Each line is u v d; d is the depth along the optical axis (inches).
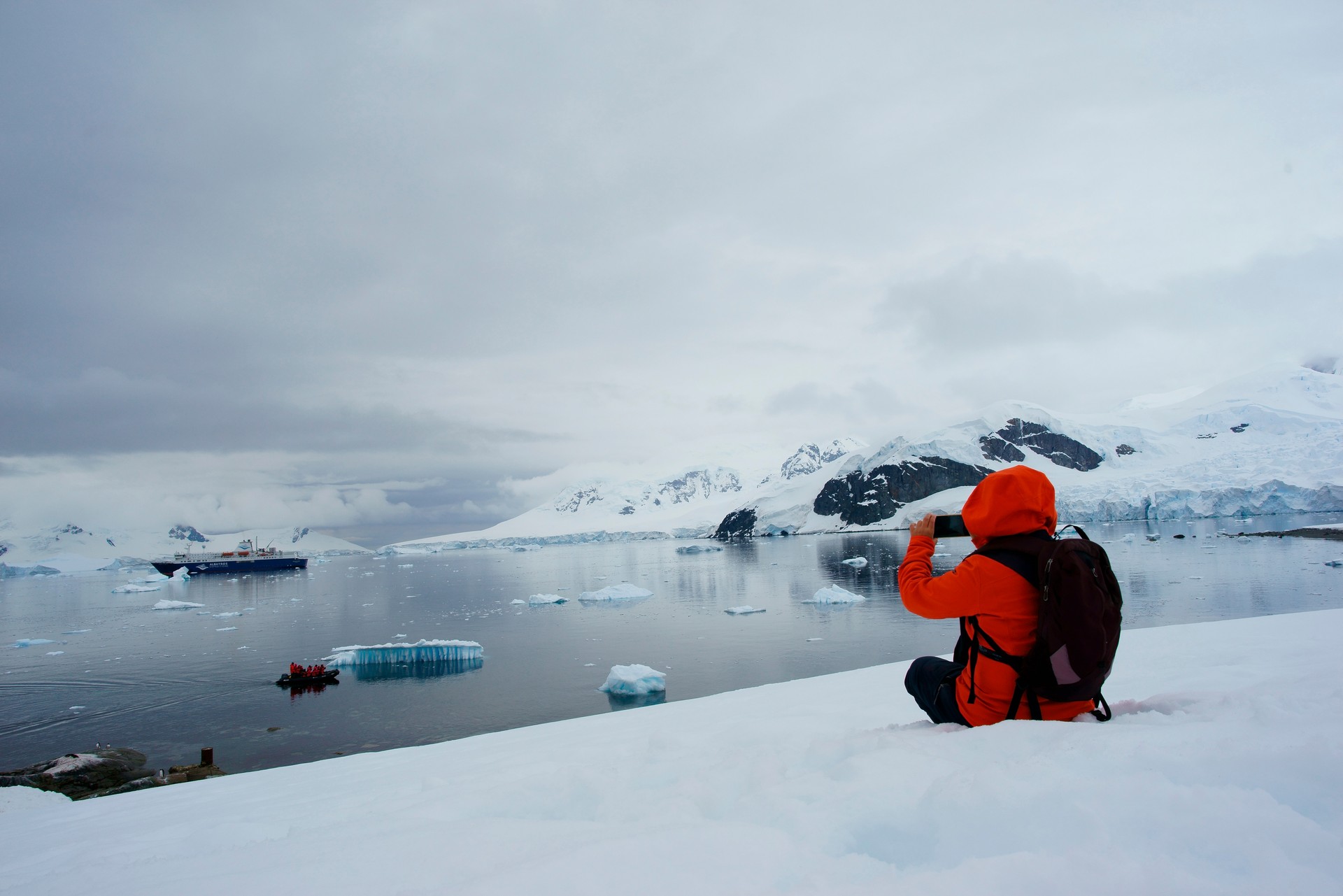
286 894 69.3
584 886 57.7
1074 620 93.7
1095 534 3348.9
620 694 890.1
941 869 59.3
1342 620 382.3
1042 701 98.8
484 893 57.9
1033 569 100.7
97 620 2105.1
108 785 604.7
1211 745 70.2
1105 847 54.0
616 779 113.0
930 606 108.0
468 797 126.0
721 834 67.2
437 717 824.3
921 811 68.4
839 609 1609.3
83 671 1224.2
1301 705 86.5
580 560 4798.2
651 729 266.1
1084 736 78.7
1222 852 51.8
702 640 1269.7
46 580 5457.7
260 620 1920.5
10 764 723.4
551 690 934.4
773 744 147.9
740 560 3572.8
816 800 76.2
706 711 307.1
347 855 80.0
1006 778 67.9
